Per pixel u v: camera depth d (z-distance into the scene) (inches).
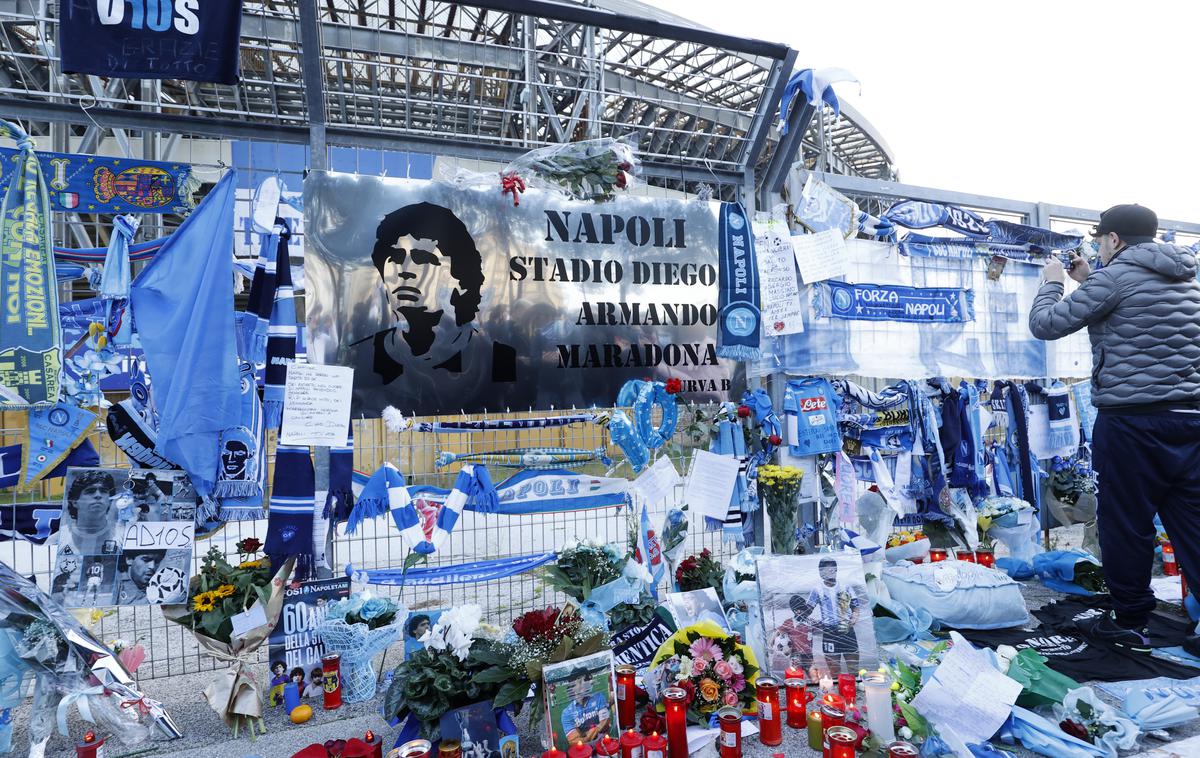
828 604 120.2
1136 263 131.8
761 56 151.6
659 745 84.9
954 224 189.0
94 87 162.7
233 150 135.6
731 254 160.2
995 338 195.9
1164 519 134.0
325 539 125.7
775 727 98.2
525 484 141.9
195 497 121.0
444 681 92.4
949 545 181.6
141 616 164.9
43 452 119.0
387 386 131.3
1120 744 93.7
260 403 129.0
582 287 147.0
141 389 122.3
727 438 154.6
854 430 174.9
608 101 191.2
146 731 102.0
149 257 124.6
